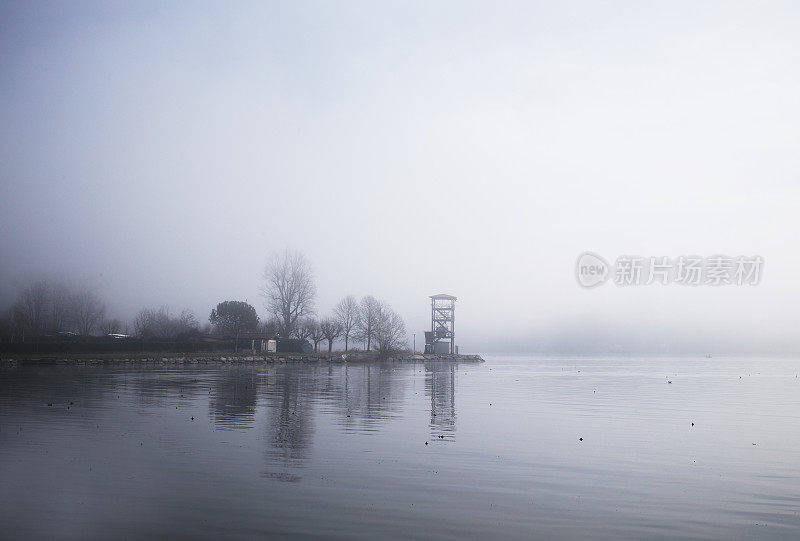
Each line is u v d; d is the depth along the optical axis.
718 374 72.75
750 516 12.14
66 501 12.77
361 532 10.98
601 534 11.03
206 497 13.10
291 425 23.28
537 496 13.42
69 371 59.22
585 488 14.12
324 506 12.52
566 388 45.59
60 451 17.69
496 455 17.80
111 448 18.19
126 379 47.53
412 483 14.41
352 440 20.09
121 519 11.62
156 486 13.93
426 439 20.44
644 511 12.42
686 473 15.69
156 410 27.06
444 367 91.25
